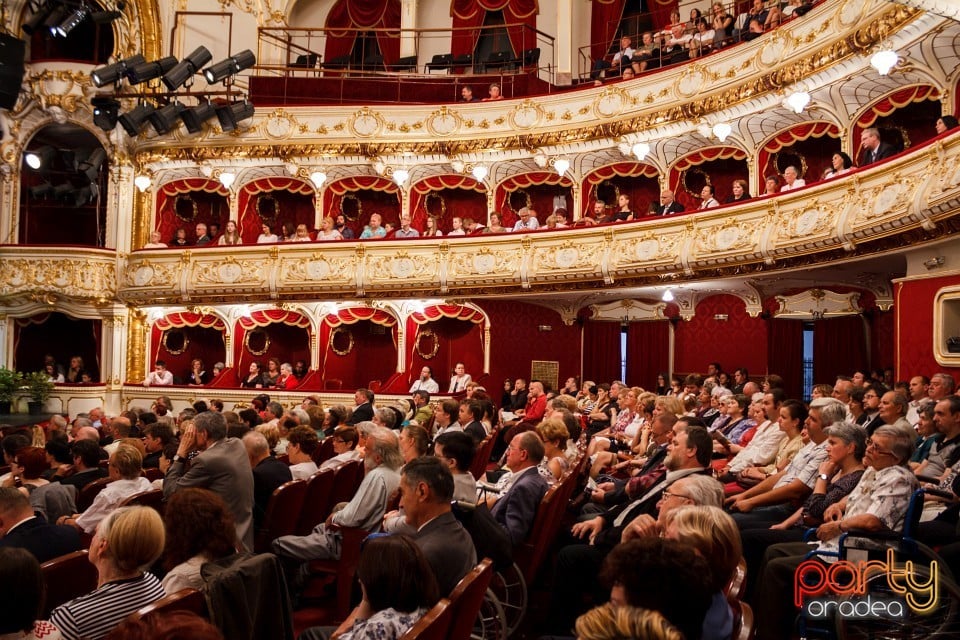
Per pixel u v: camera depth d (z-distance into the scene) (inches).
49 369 773.3
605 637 78.2
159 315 784.3
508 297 647.8
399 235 689.0
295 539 214.2
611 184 713.0
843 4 485.7
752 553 199.6
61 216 845.8
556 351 692.1
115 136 761.0
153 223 789.2
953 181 329.1
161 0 788.6
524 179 734.5
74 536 177.9
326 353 739.4
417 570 118.9
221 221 821.9
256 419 367.6
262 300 701.9
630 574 89.9
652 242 551.8
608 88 653.3
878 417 277.9
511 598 201.5
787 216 465.1
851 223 410.3
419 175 757.9
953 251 358.6
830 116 542.3
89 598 130.0
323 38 862.5
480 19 826.2
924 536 188.9
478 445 325.1
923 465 229.9
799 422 261.9
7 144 765.3
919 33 427.5
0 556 109.5
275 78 769.6
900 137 519.8
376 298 673.6
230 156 747.4
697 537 122.6
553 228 604.7
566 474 242.5
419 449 231.1
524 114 687.7
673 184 665.6
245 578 133.0
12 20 761.6
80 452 273.7
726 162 653.9
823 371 570.9
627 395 425.7
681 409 315.9
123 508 137.4
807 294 577.6
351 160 737.6
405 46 825.5
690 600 88.3
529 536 199.5
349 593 209.5
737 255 494.3
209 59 658.2
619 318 678.5
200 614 125.3
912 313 390.0
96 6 770.2
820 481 210.1
